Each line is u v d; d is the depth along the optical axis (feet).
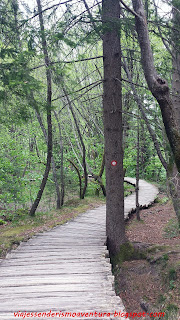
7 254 20.74
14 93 17.10
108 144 22.99
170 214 36.27
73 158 51.75
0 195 31.91
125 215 34.47
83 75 41.96
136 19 14.88
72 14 18.26
